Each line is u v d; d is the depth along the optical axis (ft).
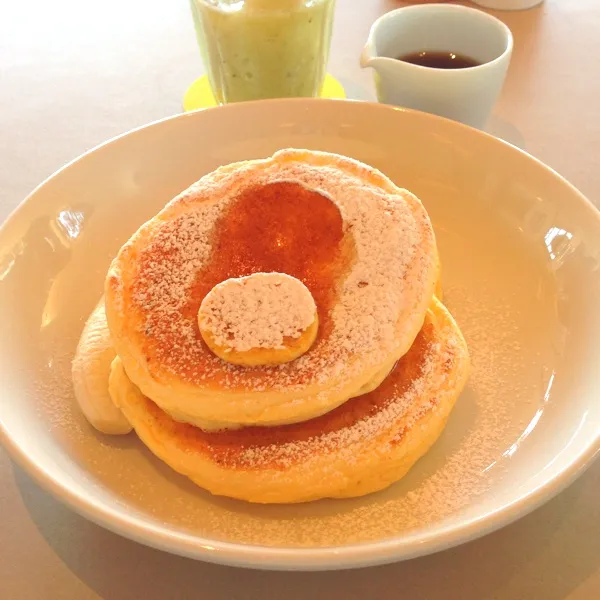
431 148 1.26
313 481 0.90
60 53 1.75
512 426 1.00
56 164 1.44
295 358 0.90
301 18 1.36
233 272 0.98
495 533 0.93
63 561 0.92
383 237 0.98
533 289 1.14
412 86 1.32
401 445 0.92
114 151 1.23
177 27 1.83
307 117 1.29
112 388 0.97
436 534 0.79
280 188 1.03
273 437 0.92
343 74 1.63
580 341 1.03
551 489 0.83
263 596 0.89
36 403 0.99
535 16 1.81
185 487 0.95
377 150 1.28
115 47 1.76
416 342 1.00
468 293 1.17
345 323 0.92
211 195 1.04
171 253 0.99
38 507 0.96
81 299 1.14
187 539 0.79
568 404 0.97
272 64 1.41
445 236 1.24
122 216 1.23
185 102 1.57
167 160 1.27
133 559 0.92
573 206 1.13
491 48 1.42
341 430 0.92
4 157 1.46
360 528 0.89
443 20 1.44
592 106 1.54
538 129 1.48
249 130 1.29
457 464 0.97
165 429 0.95
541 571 0.90
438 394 0.96
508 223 1.20
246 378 0.89
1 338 1.01
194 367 0.90
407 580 0.89
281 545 0.86
